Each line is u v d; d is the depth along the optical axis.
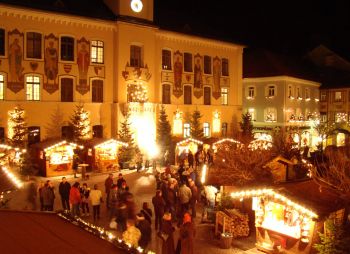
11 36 33.09
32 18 34.03
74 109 36.50
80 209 19.34
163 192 18.72
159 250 15.51
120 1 38.88
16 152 27.72
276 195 14.85
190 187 19.16
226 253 15.86
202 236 17.72
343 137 56.12
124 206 16.23
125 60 38.94
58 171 30.06
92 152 32.25
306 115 59.38
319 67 64.94
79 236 6.19
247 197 17.27
